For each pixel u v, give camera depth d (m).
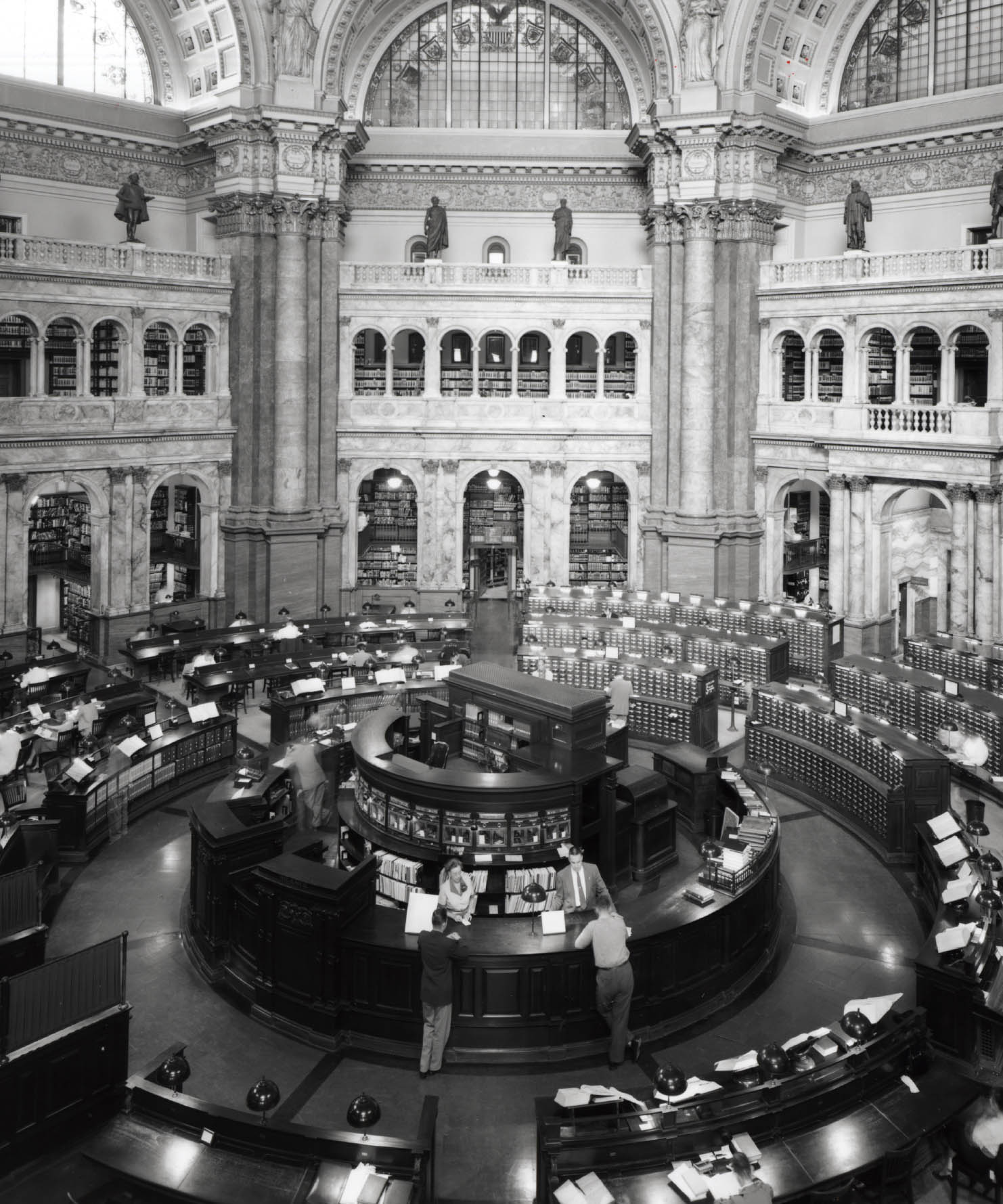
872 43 38.28
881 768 21.61
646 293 38.78
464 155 40.22
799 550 40.47
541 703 17.34
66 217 36.28
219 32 36.22
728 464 38.12
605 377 40.19
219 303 36.78
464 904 14.95
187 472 36.62
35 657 32.34
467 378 40.22
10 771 22.58
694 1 35.59
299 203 36.59
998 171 32.66
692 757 20.77
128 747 22.30
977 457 32.16
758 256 37.41
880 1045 12.13
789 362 39.16
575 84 41.00
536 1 40.47
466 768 18.88
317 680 26.33
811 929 18.09
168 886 19.64
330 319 38.22
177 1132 11.16
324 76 36.59
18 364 36.59
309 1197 10.24
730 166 36.72
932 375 37.22
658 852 18.09
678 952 15.29
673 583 38.47
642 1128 11.02
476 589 42.34
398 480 40.09
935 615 39.97
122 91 37.72
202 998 16.00
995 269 32.12
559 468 39.31
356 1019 14.90
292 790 20.70
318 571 38.56
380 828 17.39
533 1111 13.47
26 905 15.12
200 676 28.17
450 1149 12.74
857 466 34.97
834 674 28.86
